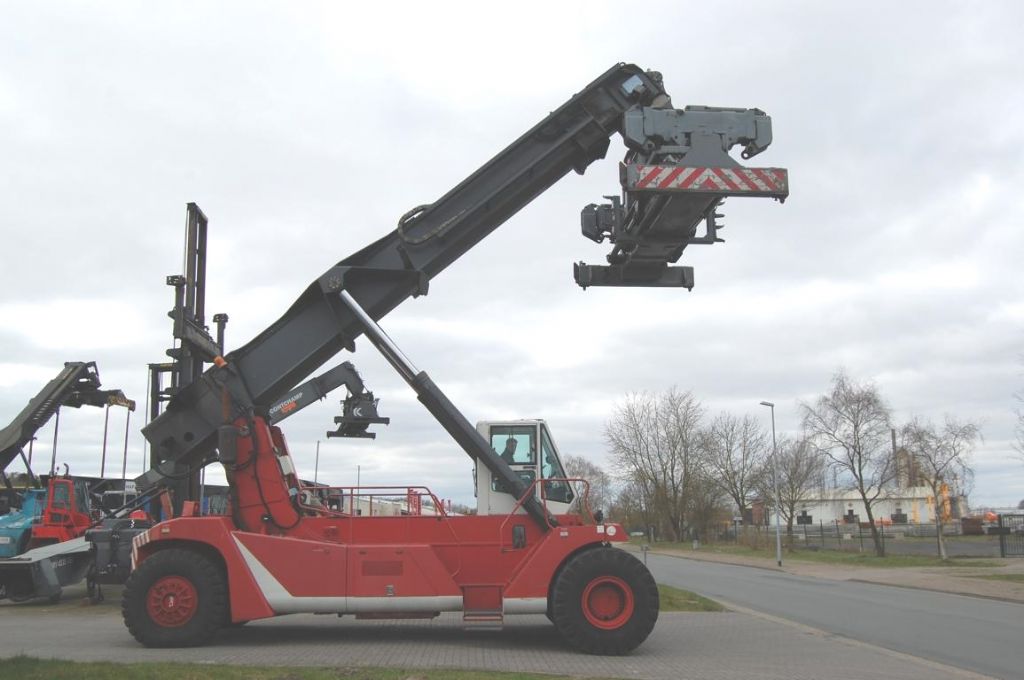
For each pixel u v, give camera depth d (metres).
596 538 10.75
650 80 12.21
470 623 10.57
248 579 10.55
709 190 10.37
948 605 20.66
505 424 12.66
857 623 16.30
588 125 12.12
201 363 16.30
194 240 17.58
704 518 76.81
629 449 78.50
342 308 11.85
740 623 14.58
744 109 10.97
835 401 43.34
